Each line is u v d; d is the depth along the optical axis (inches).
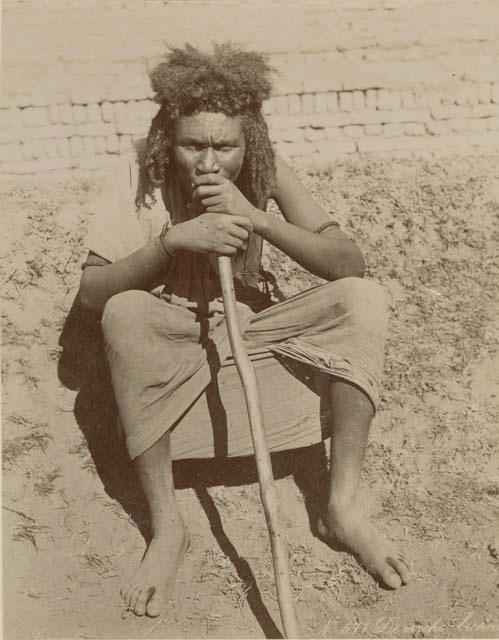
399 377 145.8
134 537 122.8
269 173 122.6
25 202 191.5
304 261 121.8
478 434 137.9
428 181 194.7
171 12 227.6
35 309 157.8
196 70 113.7
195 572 117.5
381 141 229.8
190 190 119.6
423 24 229.0
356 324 118.3
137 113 226.5
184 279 123.0
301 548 120.9
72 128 226.2
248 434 124.3
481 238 174.6
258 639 109.1
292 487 129.5
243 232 114.3
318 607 113.2
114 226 123.6
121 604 113.7
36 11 225.6
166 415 117.8
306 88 228.7
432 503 127.6
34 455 134.4
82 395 143.0
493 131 230.2
